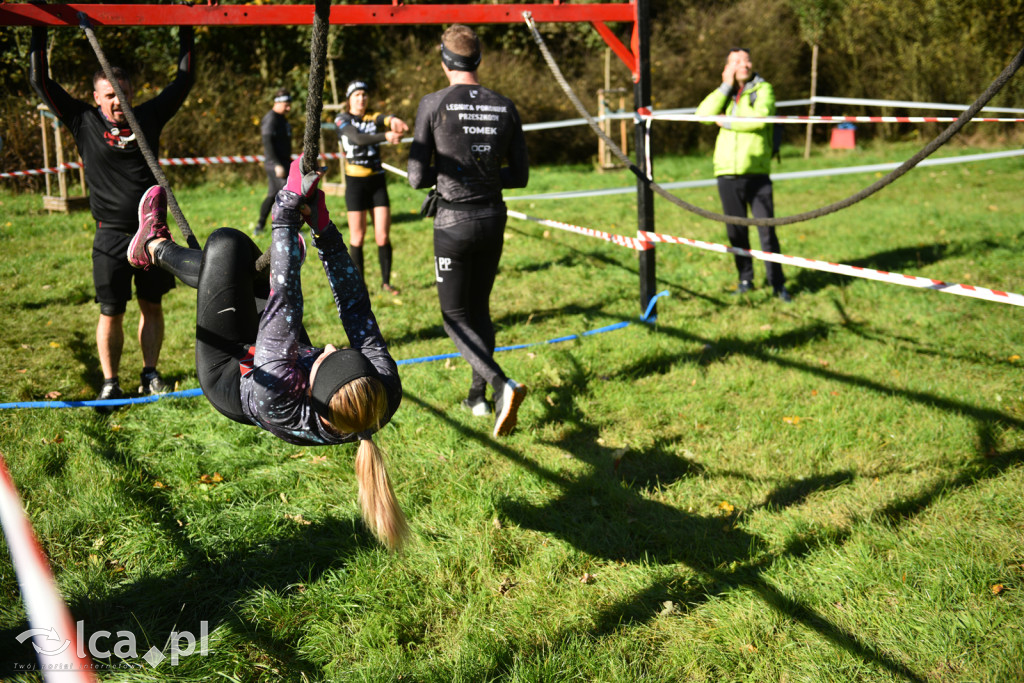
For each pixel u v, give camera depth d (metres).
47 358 4.87
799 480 3.61
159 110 4.13
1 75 11.98
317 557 3.05
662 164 15.23
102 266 4.14
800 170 13.87
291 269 2.11
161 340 4.50
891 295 6.13
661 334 5.34
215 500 3.38
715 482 3.61
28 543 1.57
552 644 2.62
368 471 2.20
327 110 14.34
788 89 18.05
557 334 5.45
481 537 3.13
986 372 4.63
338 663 2.54
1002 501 3.33
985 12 16.02
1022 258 7.11
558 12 4.88
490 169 3.78
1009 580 2.85
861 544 3.05
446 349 5.18
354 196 6.28
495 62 15.94
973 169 13.38
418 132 3.75
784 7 17.81
